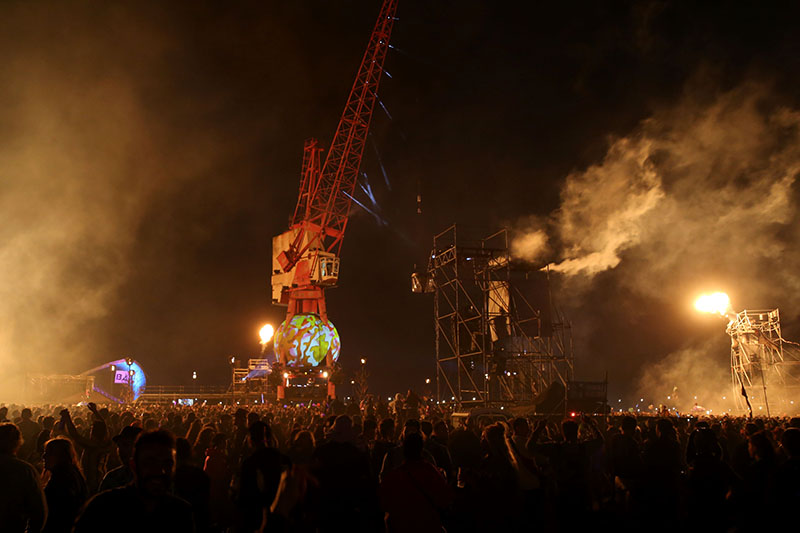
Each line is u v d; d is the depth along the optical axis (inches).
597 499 369.1
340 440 301.7
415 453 267.3
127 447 287.0
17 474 236.8
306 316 2982.3
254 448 310.5
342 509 230.5
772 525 263.7
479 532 310.8
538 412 1030.4
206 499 276.5
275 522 169.3
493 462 321.1
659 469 362.0
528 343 1535.4
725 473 323.9
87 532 155.6
